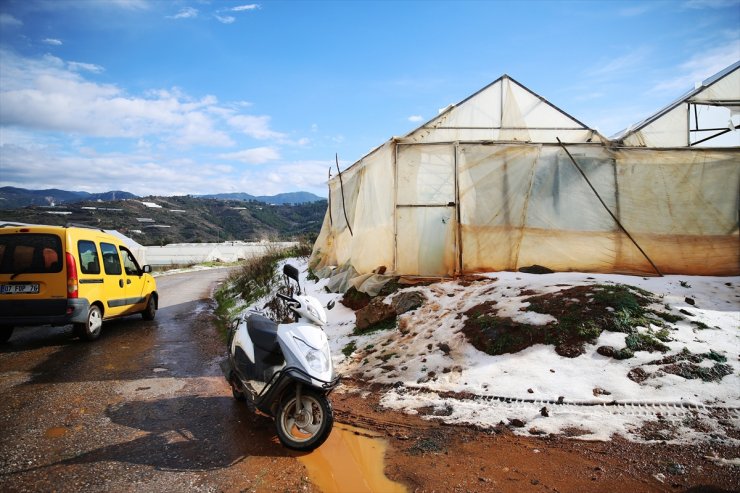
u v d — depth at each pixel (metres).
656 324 6.07
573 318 6.29
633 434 4.40
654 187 9.62
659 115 10.51
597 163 9.85
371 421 5.09
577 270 9.55
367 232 10.84
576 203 9.78
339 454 4.30
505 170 10.02
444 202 10.07
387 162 10.38
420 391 5.76
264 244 21.55
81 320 8.35
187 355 8.13
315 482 3.77
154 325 11.16
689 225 9.40
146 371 7.00
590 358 5.66
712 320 6.15
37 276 8.08
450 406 5.28
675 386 4.99
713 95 10.37
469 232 9.92
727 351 5.44
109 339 9.17
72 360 7.43
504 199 9.95
